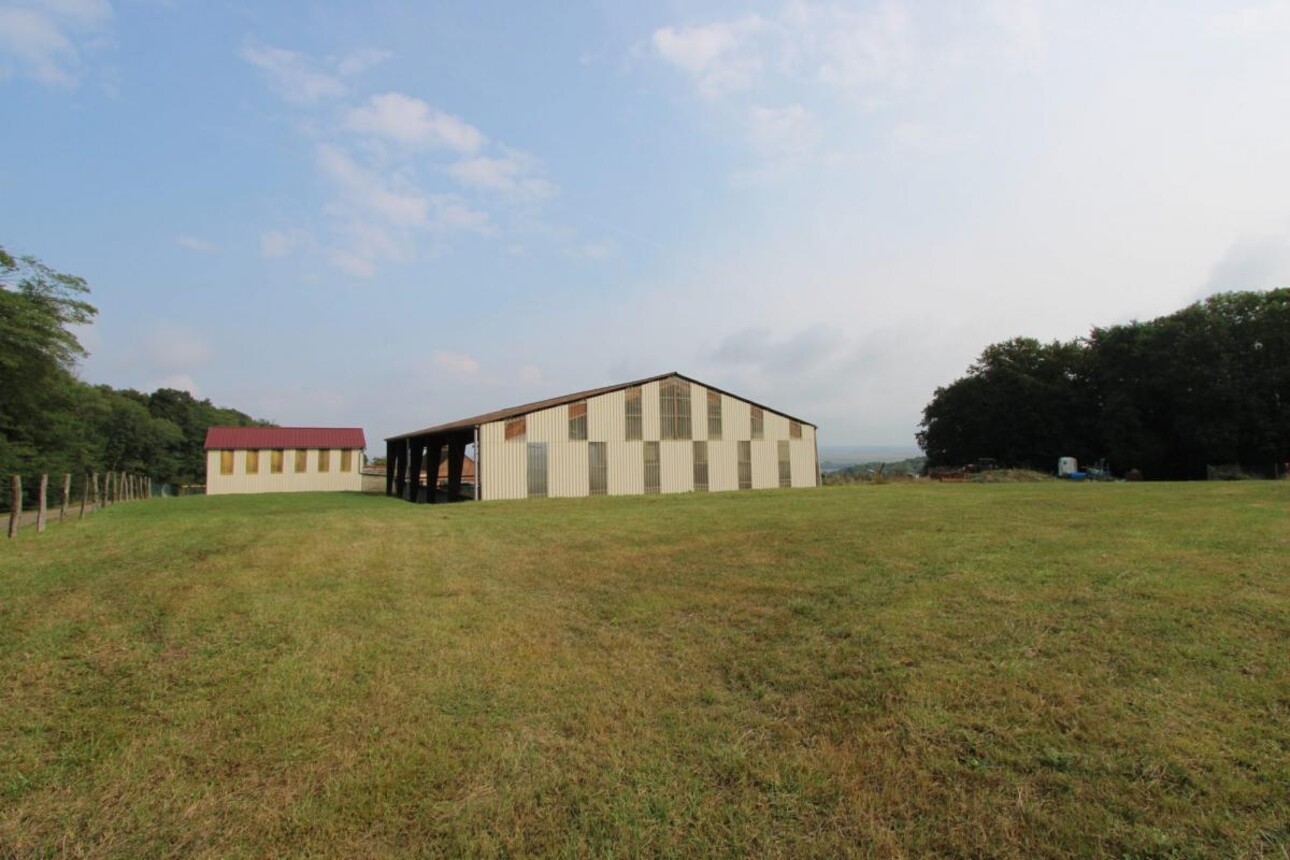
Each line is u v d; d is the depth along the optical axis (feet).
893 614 16.84
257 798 9.73
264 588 21.79
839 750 10.66
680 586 21.67
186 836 8.84
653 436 83.35
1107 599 17.08
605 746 11.09
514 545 31.32
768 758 10.52
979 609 16.88
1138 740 10.23
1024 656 13.70
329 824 9.07
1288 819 8.26
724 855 8.34
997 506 43.19
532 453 76.07
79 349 86.02
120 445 172.55
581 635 16.94
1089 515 35.24
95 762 10.71
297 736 11.55
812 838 8.60
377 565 25.96
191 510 66.33
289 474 126.21
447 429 78.89
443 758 10.76
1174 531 27.66
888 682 12.87
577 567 25.50
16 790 9.90
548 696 13.09
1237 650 13.37
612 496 73.41
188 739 11.47
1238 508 36.70
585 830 8.90
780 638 15.93
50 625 17.58
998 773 9.70
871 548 26.43
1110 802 8.85
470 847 8.54
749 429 89.71
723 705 12.53
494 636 16.84
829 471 138.10
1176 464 129.18
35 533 37.17
